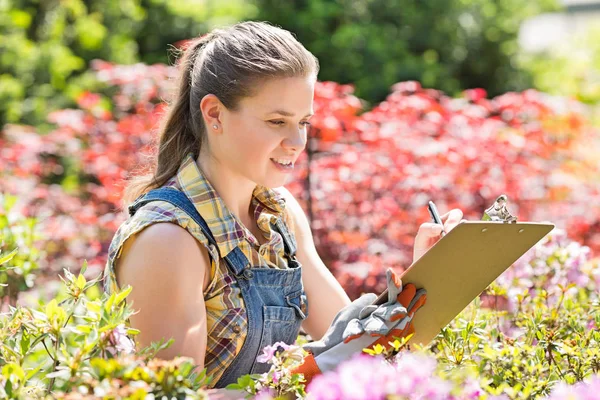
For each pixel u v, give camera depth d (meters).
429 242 2.41
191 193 2.24
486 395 1.71
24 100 10.02
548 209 6.43
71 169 7.57
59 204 6.35
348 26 12.48
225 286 2.21
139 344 2.11
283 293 2.33
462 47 13.67
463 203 5.73
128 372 1.58
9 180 6.52
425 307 2.18
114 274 2.22
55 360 1.80
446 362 2.16
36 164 6.95
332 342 2.12
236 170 2.26
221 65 2.25
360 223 5.41
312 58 2.26
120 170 6.13
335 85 6.16
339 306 2.59
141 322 2.12
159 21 12.05
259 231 2.42
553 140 7.12
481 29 13.79
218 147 2.27
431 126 6.29
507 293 2.69
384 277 5.05
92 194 6.58
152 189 2.38
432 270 2.10
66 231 5.71
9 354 1.91
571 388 1.77
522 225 2.10
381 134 5.78
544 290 2.68
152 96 6.77
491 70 14.02
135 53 11.65
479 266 2.16
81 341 1.69
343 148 5.86
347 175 5.48
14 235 3.12
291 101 2.20
